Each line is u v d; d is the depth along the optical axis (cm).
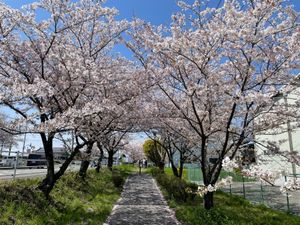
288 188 445
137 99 992
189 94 799
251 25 670
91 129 880
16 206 671
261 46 705
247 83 789
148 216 902
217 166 861
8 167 1505
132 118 1022
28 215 670
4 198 690
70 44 922
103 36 1007
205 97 830
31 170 1841
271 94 727
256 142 831
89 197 1130
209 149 1216
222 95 838
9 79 727
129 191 1535
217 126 892
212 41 743
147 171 3553
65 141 1084
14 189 758
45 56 811
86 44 995
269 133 859
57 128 728
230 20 679
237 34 644
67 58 789
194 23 788
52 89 686
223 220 770
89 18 871
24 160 1568
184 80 851
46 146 869
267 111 748
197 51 779
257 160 831
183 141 1405
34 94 667
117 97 945
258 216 900
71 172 1424
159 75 876
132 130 1276
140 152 4353
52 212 756
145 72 909
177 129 1127
